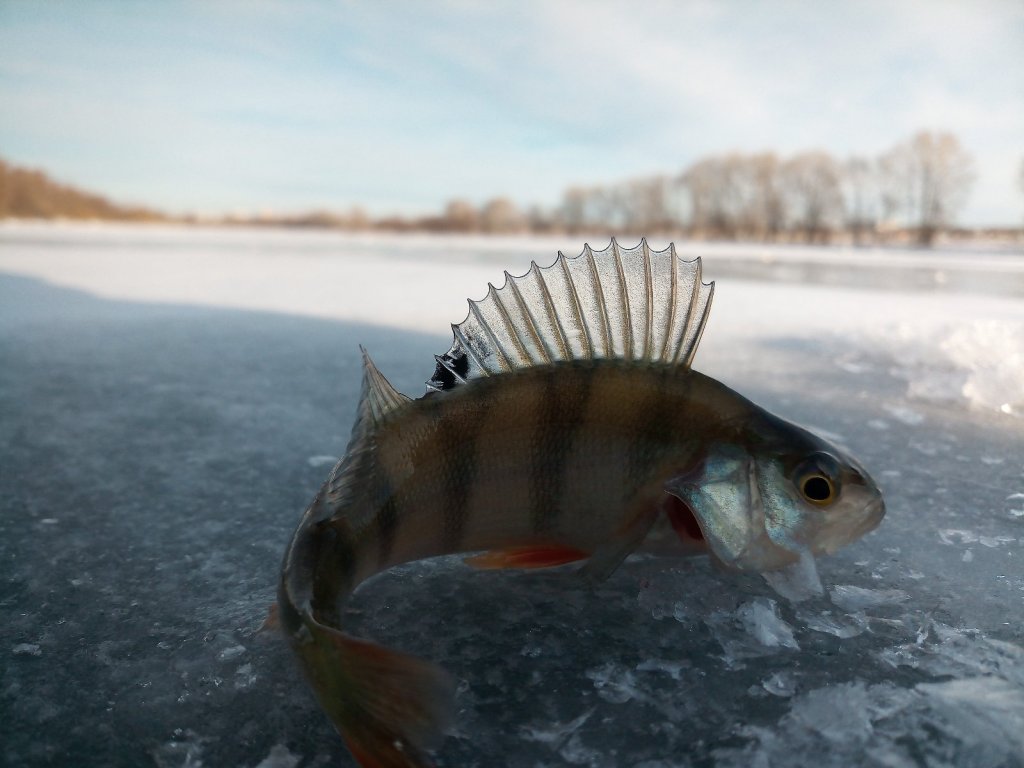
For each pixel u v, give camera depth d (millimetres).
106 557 185
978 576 171
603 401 157
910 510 209
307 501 224
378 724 105
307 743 120
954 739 118
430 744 106
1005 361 358
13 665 141
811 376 395
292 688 134
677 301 160
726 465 153
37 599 165
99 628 153
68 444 277
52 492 229
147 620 156
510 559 164
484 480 152
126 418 312
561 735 121
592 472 155
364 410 145
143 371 407
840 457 154
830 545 155
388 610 158
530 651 143
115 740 121
